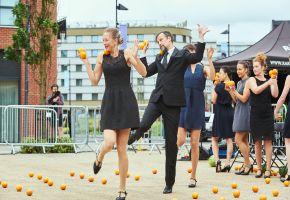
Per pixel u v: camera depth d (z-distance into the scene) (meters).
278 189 9.53
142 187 9.59
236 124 11.73
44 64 19.78
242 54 18.50
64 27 26.94
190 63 8.78
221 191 9.20
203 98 9.62
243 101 11.50
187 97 9.53
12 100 25.25
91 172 11.99
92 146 20.69
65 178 10.91
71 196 8.53
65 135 18.36
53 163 14.04
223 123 12.28
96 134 20.27
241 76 12.05
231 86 11.48
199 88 9.58
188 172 12.12
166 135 8.82
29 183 10.09
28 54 19.62
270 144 11.24
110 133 7.79
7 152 18.19
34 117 18.12
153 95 8.83
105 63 7.91
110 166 13.28
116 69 7.86
